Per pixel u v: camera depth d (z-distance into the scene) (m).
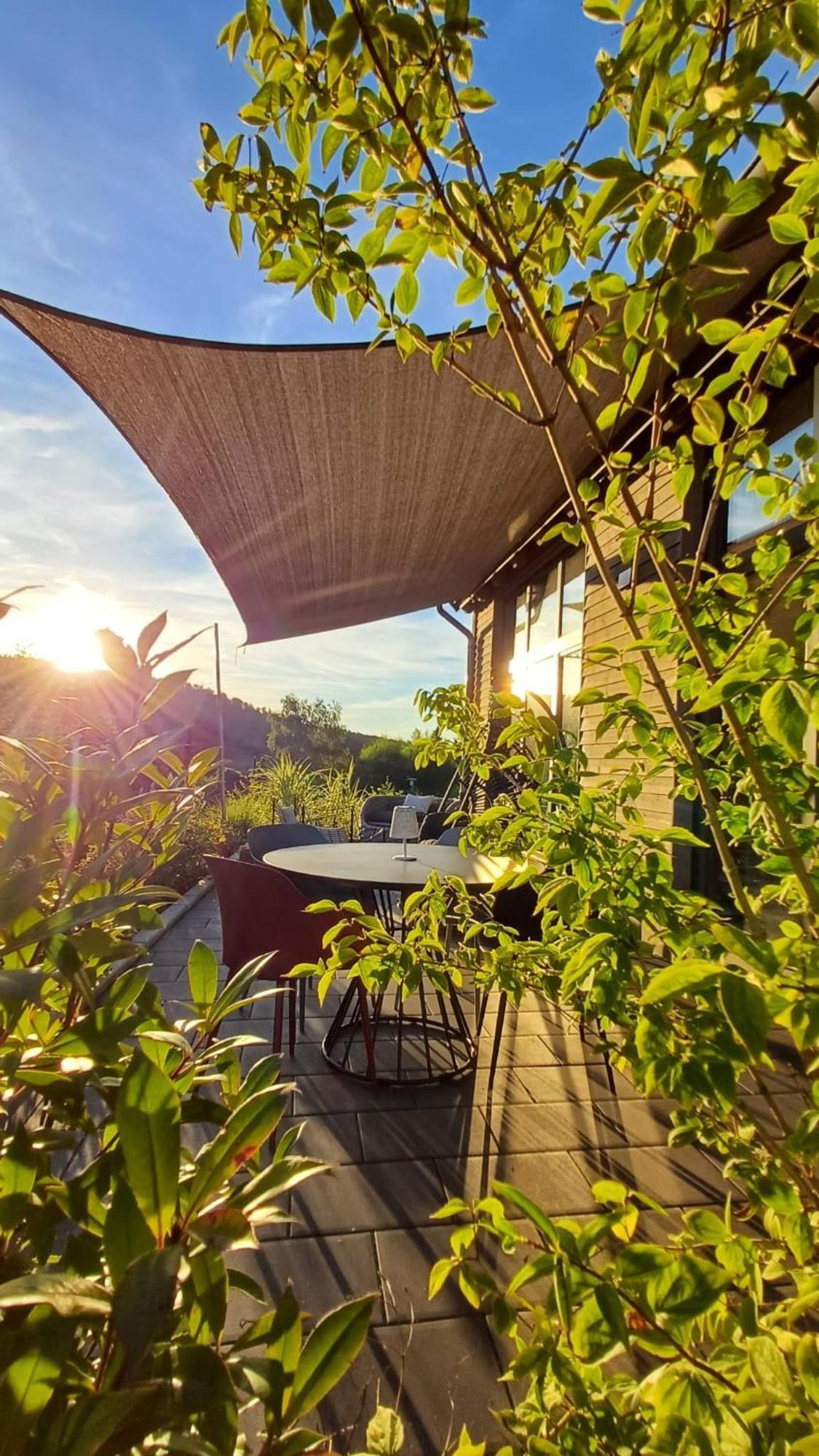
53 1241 0.54
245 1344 0.50
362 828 8.21
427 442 3.74
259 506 4.31
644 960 1.21
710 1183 2.16
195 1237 0.45
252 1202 0.51
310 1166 0.54
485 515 5.19
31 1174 0.54
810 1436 0.51
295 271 1.03
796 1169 0.87
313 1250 1.85
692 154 0.63
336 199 0.95
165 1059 0.68
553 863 1.04
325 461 3.84
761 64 0.61
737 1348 0.70
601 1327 0.63
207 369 2.90
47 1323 0.41
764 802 0.85
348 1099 2.67
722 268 0.71
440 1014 3.64
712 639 1.17
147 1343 0.34
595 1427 0.71
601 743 4.47
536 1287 1.73
